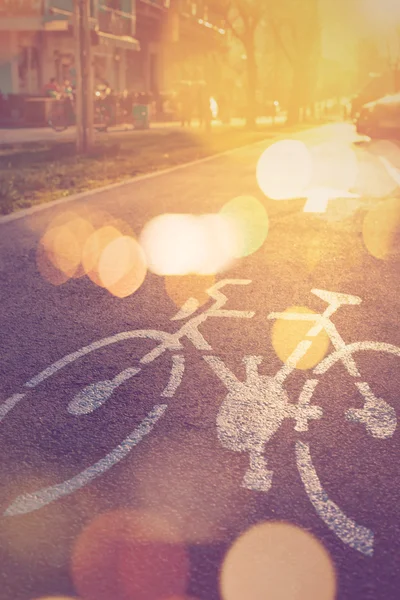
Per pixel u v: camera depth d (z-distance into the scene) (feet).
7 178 46.80
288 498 9.82
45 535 9.01
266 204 38.91
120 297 20.51
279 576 8.18
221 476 10.42
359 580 8.13
